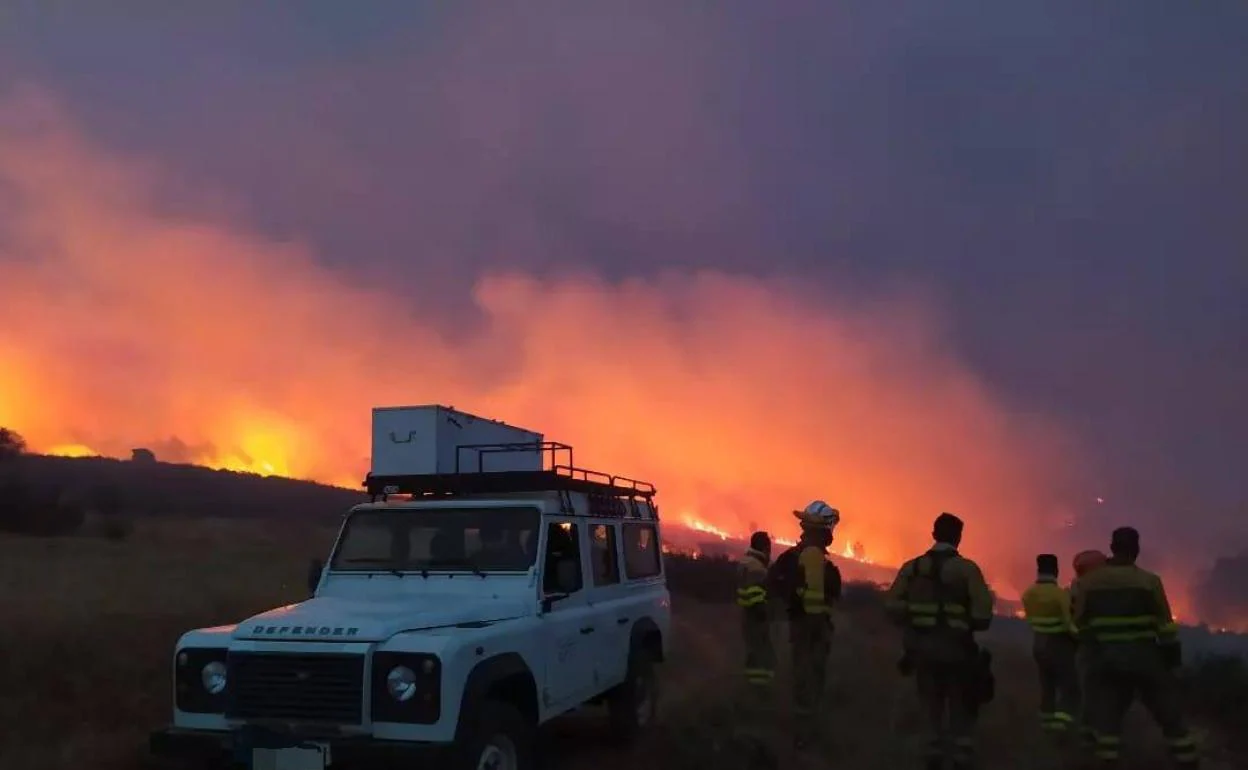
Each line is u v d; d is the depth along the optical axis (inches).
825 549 369.7
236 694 246.5
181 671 258.4
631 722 348.2
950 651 291.7
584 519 338.0
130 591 751.1
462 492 331.6
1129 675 279.1
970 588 293.6
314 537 1662.2
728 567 1167.0
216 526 1705.2
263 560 1165.1
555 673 292.7
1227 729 394.9
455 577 302.8
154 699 396.5
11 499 1480.1
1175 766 287.4
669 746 338.6
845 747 349.4
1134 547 287.0
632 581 373.4
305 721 241.8
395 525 320.2
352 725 238.1
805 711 353.1
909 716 388.5
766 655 406.6
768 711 380.8
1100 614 283.9
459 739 236.8
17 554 1106.1
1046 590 352.8
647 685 363.3
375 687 239.8
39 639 450.9
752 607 406.6
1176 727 280.8
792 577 360.8
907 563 306.2
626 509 383.6
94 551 1185.4
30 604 623.2
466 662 245.9
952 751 298.4
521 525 307.6
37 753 317.1
